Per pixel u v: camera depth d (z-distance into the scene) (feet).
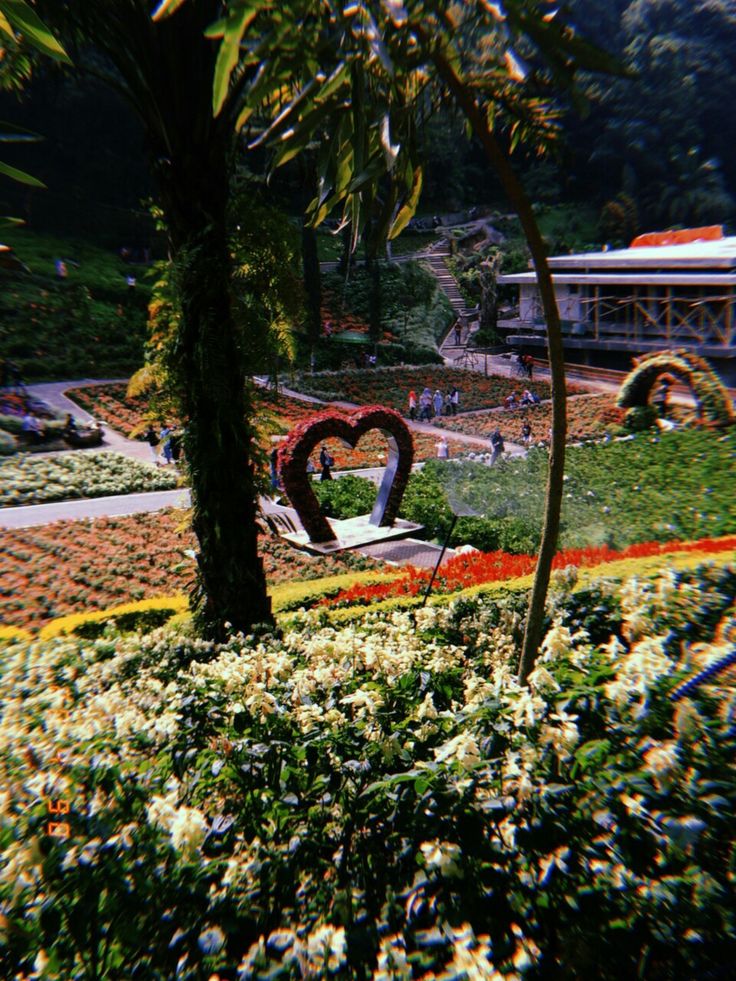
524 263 183.93
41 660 24.84
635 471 66.54
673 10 191.21
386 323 159.02
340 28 14.05
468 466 77.97
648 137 192.34
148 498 69.62
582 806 9.95
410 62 14.79
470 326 166.71
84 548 54.85
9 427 85.40
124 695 19.72
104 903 10.00
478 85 16.03
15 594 45.78
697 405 81.87
